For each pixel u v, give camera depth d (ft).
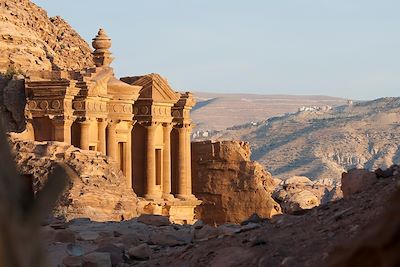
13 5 469.16
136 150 430.61
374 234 17.46
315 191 505.25
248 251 70.74
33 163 281.74
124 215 263.08
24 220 16.61
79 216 247.91
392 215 17.39
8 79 394.11
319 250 63.26
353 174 84.33
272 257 64.90
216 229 96.17
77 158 280.72
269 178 478.59
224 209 465.88
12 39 449.06
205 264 74.02
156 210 415.23
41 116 368.07
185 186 447.83
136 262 88.28
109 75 388.78
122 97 404.57
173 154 451.53
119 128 405.80
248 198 462.19
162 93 431.43
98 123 386.52
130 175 411.95
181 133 449.89
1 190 16.58
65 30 521.65
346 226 66.13
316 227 69.31
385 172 84.02
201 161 472.44
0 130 17.51
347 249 18.31
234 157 465.88
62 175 17.42
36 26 487.20
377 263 17.20
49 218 129.59
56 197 17.19
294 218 77.30
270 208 458.91
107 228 121.08
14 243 16.35
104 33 405.59
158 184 434.71
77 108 375.66
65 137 366.02
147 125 426.92
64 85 365.40
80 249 100.73
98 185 268.00
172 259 79.92
